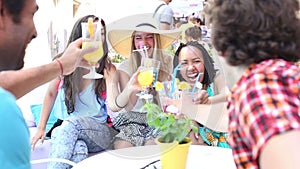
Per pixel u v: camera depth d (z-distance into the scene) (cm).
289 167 63
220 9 84
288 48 82
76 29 210
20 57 102
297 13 83
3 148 65
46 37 339
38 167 247
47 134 296
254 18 80
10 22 93
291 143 65
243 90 77
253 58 83
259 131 68
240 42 83
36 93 331
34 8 99
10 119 67
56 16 346
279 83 74
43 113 279
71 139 252
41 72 125
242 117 74
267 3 80
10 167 65
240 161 78
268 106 70
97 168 158
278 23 80
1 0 89
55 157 246
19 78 117
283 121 67
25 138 70
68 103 222
